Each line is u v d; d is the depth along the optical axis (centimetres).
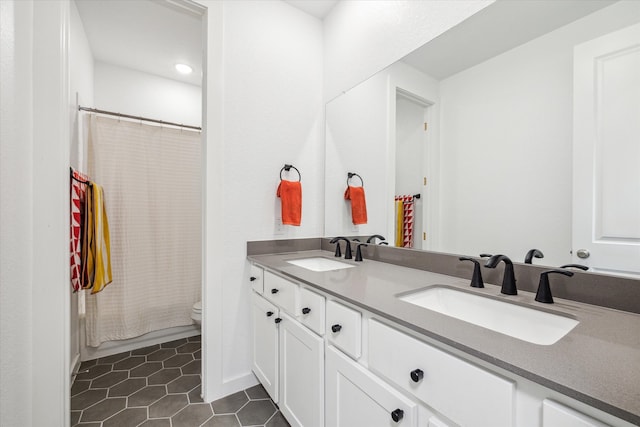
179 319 241
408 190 142
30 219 107
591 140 84
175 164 241
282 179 184
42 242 111
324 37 203
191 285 247
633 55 76
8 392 90
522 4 100
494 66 107
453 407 59
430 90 130
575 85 87
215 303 159
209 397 156
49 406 111
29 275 106
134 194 223
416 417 67
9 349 90
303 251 192
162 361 203
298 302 118
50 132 112
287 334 127
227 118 164
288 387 125
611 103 80
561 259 89
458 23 119
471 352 54
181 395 162
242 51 169
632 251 76
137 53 247
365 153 168
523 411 50
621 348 55
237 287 168
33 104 109
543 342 76
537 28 95
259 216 175
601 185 82
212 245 157
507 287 91
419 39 135
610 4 80
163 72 279
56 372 113
